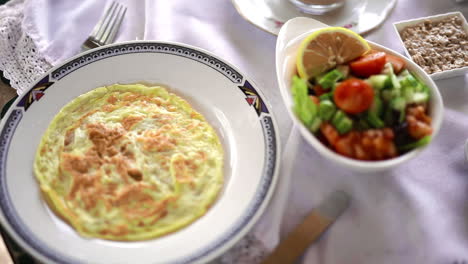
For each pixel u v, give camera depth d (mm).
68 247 518
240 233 515
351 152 521
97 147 580
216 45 664
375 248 541
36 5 695
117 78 622
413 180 567
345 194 555
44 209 542
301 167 571
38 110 590
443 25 646
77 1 719
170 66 624
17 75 667
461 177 572
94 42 671
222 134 594
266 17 673
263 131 570
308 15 679
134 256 515
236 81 603
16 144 567
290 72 576
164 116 605
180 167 569
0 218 520
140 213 543
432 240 538
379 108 528
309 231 535
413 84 542
